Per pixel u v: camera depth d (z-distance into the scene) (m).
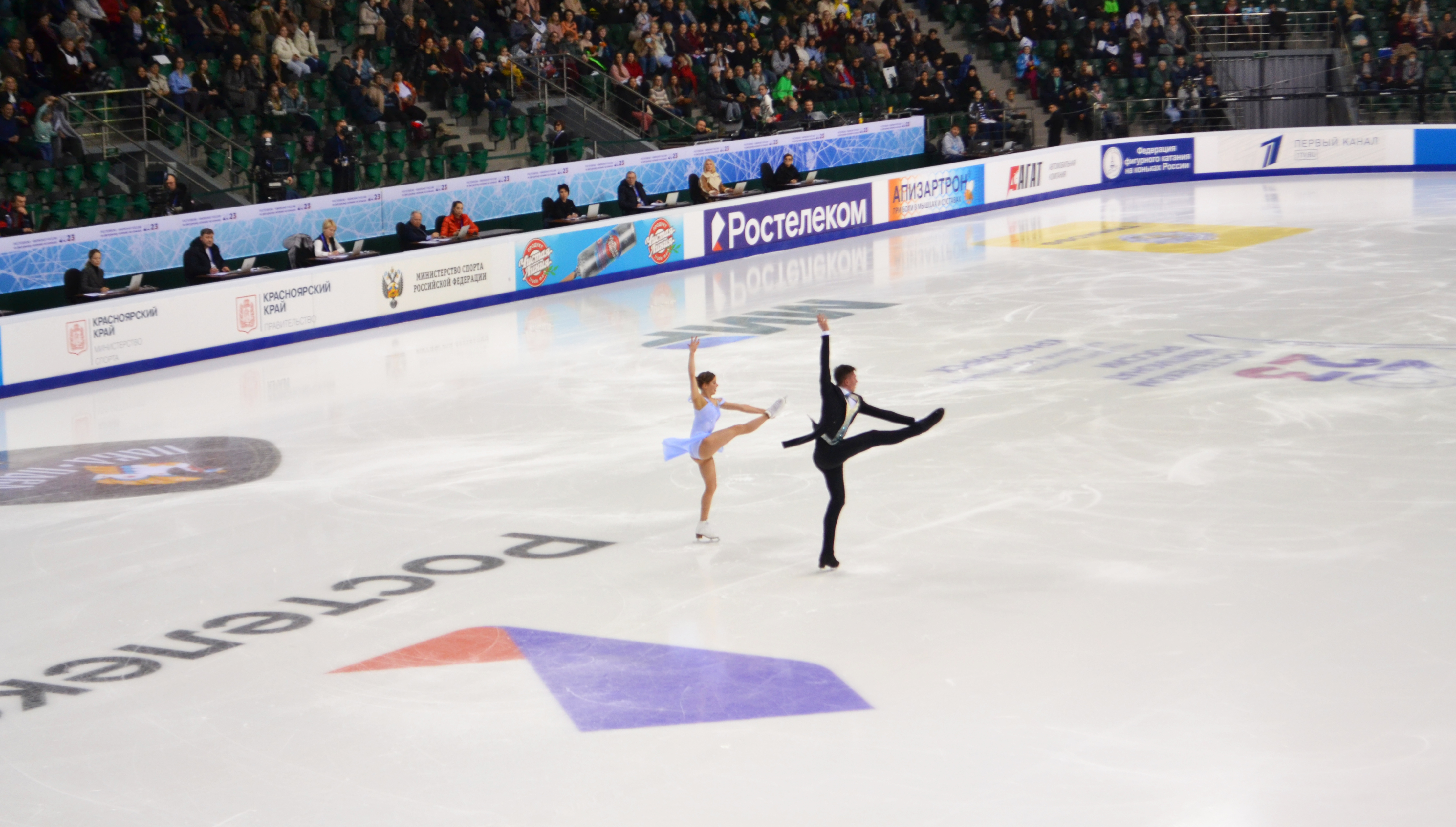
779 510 15.80
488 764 9.85
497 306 30.81
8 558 14.91
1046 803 8.96
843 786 9.31
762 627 12.31
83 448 19.56
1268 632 11.69
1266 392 20.11
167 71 31.72
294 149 32.25
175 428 20.59
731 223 36.28
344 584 13.85
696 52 41.56
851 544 14.48
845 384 13.34
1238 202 42.69
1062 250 35.31
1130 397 20.19
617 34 41.97
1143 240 36.47
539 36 38.91
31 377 23.27
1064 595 12.74
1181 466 16.73
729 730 10.26
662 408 20.78
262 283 26.52
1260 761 9.41
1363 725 9.90
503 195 34.41
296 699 11.12
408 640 12.33
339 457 18.73
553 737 10.26
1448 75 47.88
